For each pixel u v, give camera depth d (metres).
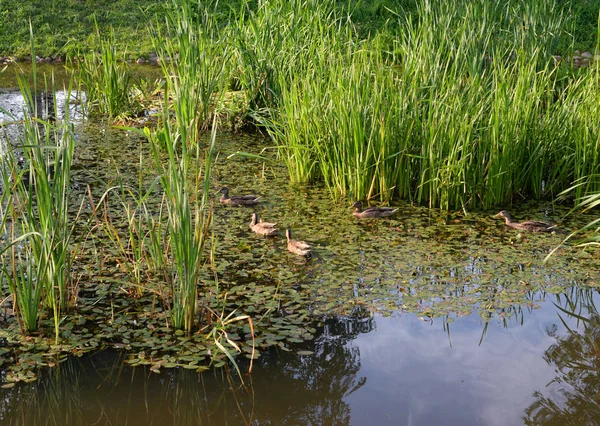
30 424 5.47
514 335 6.89
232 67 14.72
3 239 8.12
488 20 14.45
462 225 9.72
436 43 12.97
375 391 5.96
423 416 5.60
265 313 6.92
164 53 21.75
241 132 14.59
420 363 6.40
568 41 20.28
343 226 9.62
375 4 22.94
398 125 10.52
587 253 8.77
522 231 9.48
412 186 10.95
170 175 6.58
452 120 10.02
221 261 8.31
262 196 10.80
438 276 8.08
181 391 5.87
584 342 6.77
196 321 6.96
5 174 6.51
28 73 19.59
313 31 13.69
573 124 10.83
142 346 6.48
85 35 22.48
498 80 10.95
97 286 7.56
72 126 6.72
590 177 10.34
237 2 21.91
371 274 8.10
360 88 10.58
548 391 5.97
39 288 6.60
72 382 5.95
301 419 5.54
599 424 5.47
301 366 6.27
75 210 9.70
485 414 5.64
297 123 11.28
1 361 6.19
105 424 5.45
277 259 8.48
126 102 15.55
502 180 10.47
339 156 10.79
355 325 7.01
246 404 5.73
